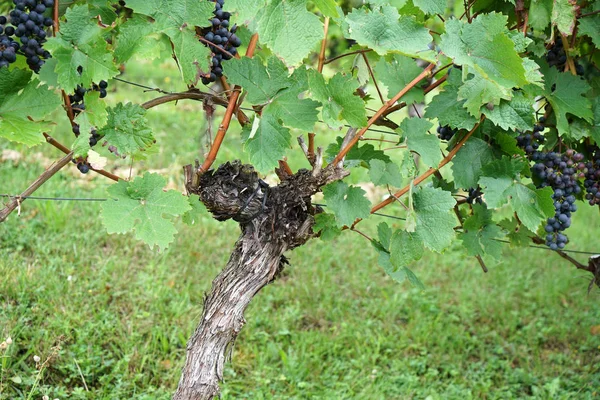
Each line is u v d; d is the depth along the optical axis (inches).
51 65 81.0
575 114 100.1
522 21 101.2
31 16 75.7
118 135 82.0
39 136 75.7
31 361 162.9
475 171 99.2
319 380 179.2
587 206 326.6
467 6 108.9
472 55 84.7
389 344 197.9
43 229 224.7
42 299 182.1
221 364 95.3
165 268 212.7
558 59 110.1
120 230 77.6
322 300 218.4
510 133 99.4
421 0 85.8
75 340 173.6
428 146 91.9
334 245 255.8
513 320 219.8
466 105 89.0
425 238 90.0
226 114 86.5
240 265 94.5
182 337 180.1
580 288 244.7
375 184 93.8
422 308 221.3
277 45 69.2
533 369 199.2
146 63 490.9
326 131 402.6
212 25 85.6
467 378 190.5
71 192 255.4
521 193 96.0
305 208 96.2
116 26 85.8
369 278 234.4
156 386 166.6
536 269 258.2
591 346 210.4
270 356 185.8
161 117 387.9
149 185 79.8
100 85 83.9
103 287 195.3
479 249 106.6
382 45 82.3
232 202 92.0
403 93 90.4
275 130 82.4
